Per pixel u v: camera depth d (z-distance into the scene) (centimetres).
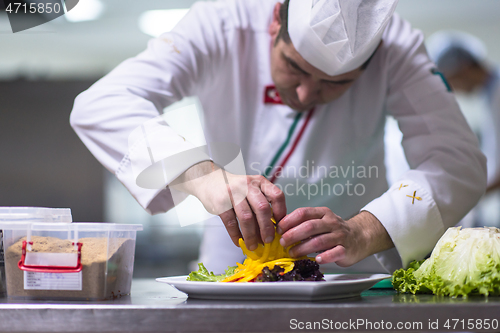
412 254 103
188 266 329
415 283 85
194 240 338
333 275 94
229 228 88
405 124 132
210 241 152
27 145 356
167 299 79
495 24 333
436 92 127
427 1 305
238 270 91
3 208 83
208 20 130
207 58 130
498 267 76
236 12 133
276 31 116
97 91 114
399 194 106
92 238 77
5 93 353
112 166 106
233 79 134
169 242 341
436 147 120
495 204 261
